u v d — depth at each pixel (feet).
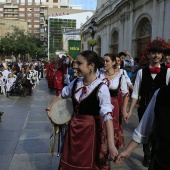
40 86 51.85
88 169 7.89
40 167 12.40
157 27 41.73
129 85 13.64
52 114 9.04
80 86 8.30
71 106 8.95
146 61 19.47
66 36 54.39
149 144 12.35
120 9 61.87
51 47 197.26
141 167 12.59
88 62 7.93
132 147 6.37
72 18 197.47
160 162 5.65
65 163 8.18
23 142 15.89
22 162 12.94
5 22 239.50
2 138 16.63
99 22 84.69
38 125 20.07
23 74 37.45
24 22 250.37
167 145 5.45
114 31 69.77
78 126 8.02
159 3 40.81
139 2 49.67
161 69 11.71
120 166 12.66
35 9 321.93
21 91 36.35
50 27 197.16
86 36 111.96
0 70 43.75
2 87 38.24
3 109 26.55
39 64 80.33
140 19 49.37
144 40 49.26
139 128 6.32
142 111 12.07
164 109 5.58
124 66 30.66
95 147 7.98
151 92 11.68
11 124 20.30
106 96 7.81
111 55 13.00
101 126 8.16
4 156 13.65
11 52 162.81
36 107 28.07
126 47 57.31
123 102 13.19
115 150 6.64
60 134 9.82
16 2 324.60
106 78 12.71
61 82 28.84
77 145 7.98
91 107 7.96
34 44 171.01
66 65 28.91
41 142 15.90
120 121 13.12
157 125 5.67
